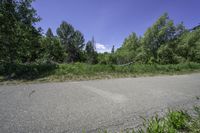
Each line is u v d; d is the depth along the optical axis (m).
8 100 3.76
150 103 3.88
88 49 47.22
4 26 11.39
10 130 2.39
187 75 10.77
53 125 2.60
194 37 27.38
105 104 3.72
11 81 6.09
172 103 3.91
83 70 9.02
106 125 2.65
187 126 2.42
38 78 6.84
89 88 5.36
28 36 13.51
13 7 12.31
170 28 27.44
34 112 3.10
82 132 2.41
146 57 27.70
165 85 6.40
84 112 3.19
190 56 27.19
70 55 50.09
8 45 11.61
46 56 20.91
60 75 7.64
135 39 35.31
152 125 2.33
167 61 26.25
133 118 2.96
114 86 5.85
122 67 10.83
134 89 5.43
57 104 3.60
